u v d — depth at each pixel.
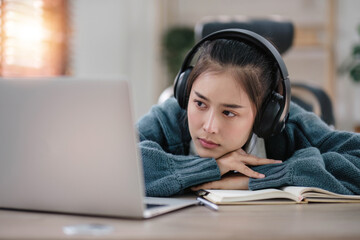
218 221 0.68
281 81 1.00
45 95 0.72
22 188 0.76
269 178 0.99
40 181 0.75
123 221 0.68
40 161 0.74
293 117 1.20
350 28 4.22
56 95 0.71
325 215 0.75
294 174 0.98
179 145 1.20
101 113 0.69
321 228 0.64
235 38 1.00
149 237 0.57
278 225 0.65
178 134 1.20
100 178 0.71
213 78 0.96
